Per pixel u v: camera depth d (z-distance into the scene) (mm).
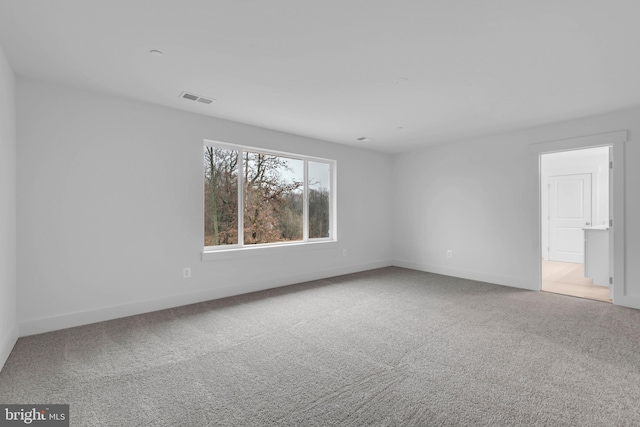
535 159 4367
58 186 2914
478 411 1744
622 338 2727
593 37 2113
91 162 3086
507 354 2436
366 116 3857
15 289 2688
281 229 4824
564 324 3076
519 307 3619
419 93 3115
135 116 3336
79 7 1803
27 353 2439
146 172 3408
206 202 4016
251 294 4152
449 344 2625
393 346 2588
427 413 1728
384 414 1722
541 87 2967
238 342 2670
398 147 5656
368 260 5855
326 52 2336
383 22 1962
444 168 5438
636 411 1736
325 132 4629
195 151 3754
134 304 3338
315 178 5230
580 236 6676
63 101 2939
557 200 6969
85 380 2066
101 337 2754
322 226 5320
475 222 5023
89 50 2299
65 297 2957
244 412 1744
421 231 5793
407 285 4660
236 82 2863
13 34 2076
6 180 2363
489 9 1824
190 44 2223
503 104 3432
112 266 3209
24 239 2752
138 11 1849
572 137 4031
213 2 1770
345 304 3730
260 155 4590
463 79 2793
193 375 2135
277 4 1787
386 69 2604
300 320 3197
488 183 4867
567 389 1955
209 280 3887
